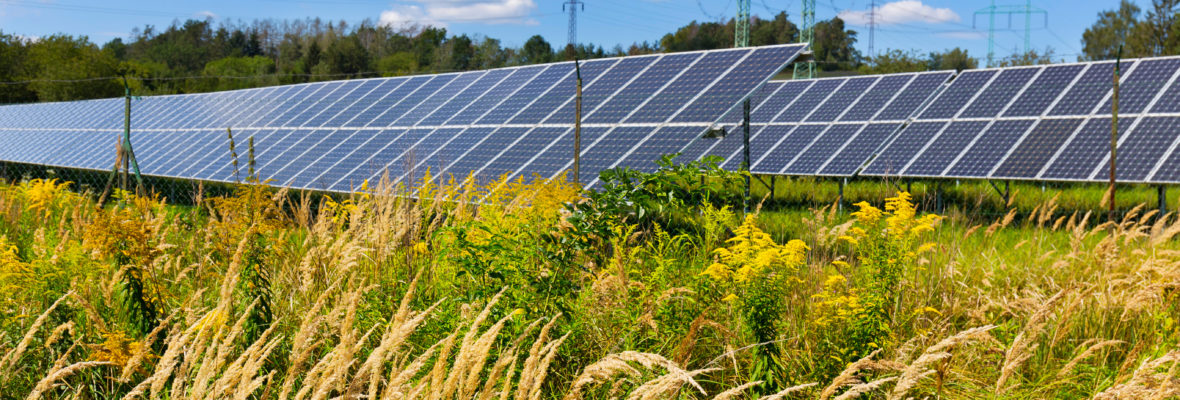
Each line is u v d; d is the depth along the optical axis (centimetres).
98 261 653
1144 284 729
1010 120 1947
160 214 942
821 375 568
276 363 567
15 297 586
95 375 540
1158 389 435
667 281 634
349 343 372
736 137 2391
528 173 1387
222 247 755
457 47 11238
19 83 6912
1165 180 1577
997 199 2144
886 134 2097
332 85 2489
